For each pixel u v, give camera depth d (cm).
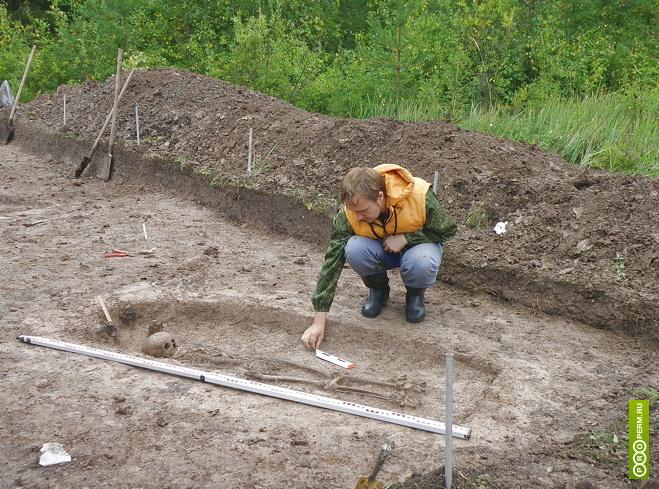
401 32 917
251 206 659
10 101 1209
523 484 293
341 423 334
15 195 750
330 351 431
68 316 441
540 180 577
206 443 310
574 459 313
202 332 458
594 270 476
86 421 324
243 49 1030
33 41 1540
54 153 978
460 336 433
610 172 605
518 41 995
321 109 1048
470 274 505
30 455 298
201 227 649
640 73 977
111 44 1277
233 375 387
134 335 452
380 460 265
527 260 501
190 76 957
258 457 301
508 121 805
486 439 326
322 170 658
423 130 660
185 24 1341
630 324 443
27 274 512
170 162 771
